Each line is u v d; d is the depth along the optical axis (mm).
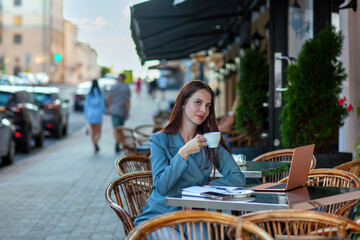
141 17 8766
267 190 3639
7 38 76312
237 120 10227
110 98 14039
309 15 8797
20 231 6285
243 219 2484
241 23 12703
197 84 3887
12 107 14094
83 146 16078
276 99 7586
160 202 3666
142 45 11133
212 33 13102
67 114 20094
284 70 7590
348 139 7668
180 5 8102
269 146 7617
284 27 7594
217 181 3939
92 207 7531
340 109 6578
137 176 4246
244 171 4789
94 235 6094
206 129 4043
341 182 4215
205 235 3385
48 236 6070
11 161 12250
